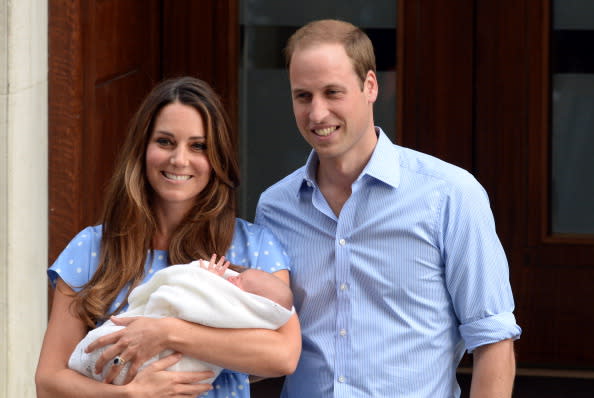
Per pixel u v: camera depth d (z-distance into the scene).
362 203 7.44
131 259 7.57
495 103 13.66
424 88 13.73
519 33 13.55
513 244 13.78
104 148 11.30
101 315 7.43
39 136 10.25
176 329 6.96
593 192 13.84
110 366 7.05
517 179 13.69
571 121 13.79
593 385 13.35
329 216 7.50
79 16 10.38
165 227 7.79
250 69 14.02
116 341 7.05
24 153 9.98
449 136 13.73
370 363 7.33
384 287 7.35
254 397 13.14
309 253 7.60
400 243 7.34
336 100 7.10
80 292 7.54
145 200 7.66
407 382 7.30
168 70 13.88
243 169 14.12
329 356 7.41
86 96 10.66
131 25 12.39
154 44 13.59
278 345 7.09
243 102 14.05
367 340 7.36
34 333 10.36
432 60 13.69
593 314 13.69
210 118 7.47
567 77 13.73
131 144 7.66
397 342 7.32
